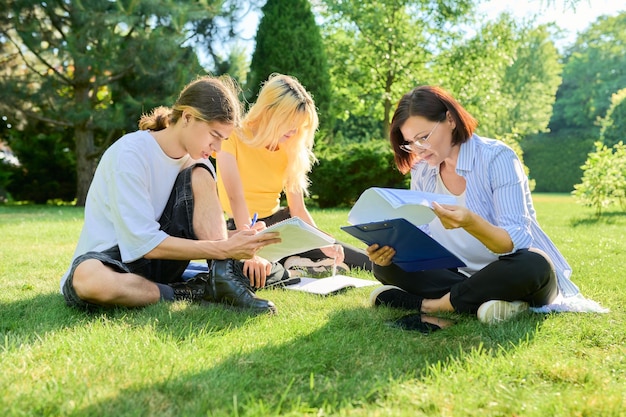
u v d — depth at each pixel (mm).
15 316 2379
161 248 2424
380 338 2053
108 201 2504
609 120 19219
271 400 1464
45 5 12031
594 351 1941
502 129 29141
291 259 3568
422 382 1609
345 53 16406
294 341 1996
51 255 4324
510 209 2311
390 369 1683
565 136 33656
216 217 2627
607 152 8945
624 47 33375
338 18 16453
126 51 11867
